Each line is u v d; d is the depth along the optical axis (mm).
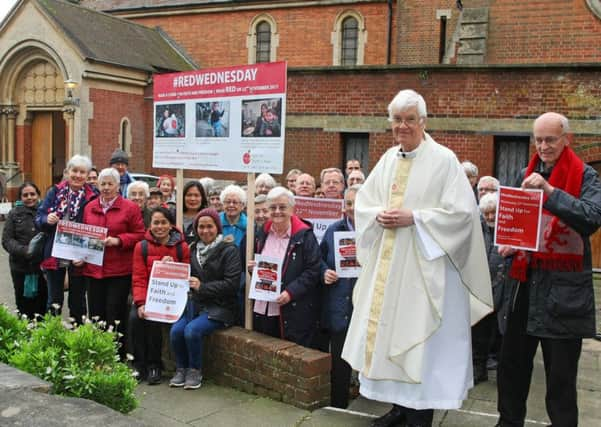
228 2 25438
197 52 26328
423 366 4105
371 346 4238
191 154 6426
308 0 24219
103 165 20891
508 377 4328
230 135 6027
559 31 16484
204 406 5066
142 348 5805
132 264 6352
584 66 12367
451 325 4203
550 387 4062
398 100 4273
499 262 5969
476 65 13297
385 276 4254
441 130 13766
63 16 21516
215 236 5785
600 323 8844
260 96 5742
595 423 5082
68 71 20391
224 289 5617
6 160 22391
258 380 5312
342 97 15039
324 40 24281
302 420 4754
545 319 3969
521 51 16844
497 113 13273
